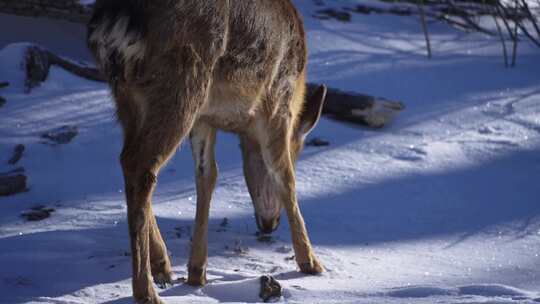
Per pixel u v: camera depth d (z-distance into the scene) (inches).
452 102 1364.4
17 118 1147.9
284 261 848.3
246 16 741.3
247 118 784.3
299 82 841.5
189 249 850.8
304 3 1684.3
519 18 1770.4
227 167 1123.9
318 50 1491.1
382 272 823.1
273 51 781.3
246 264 825.5
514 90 1424.7
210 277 770.8
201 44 692.7
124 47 669.3
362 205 1041.5
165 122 676.1
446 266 856.9
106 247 832.9
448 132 1269.7
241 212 993.5
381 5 1756.9
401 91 1379.2
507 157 1198.9
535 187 1111.6
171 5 676.7
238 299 720.3
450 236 964.0
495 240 953.5
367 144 1217.4
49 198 999.0
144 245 666.8
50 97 1208.8
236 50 737.0
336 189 1080.2
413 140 1238.3
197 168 768.3
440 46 1608.0
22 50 1240.2
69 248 825.5
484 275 821.9
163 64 675.4
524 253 909.8
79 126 1159.0
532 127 1290.6
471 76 1470.2
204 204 758.5
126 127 701.9
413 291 679.7
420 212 1032.2
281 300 703.7
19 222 922.1
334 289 729.0
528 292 671.1
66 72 1277.1
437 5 1807.3
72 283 734.5
